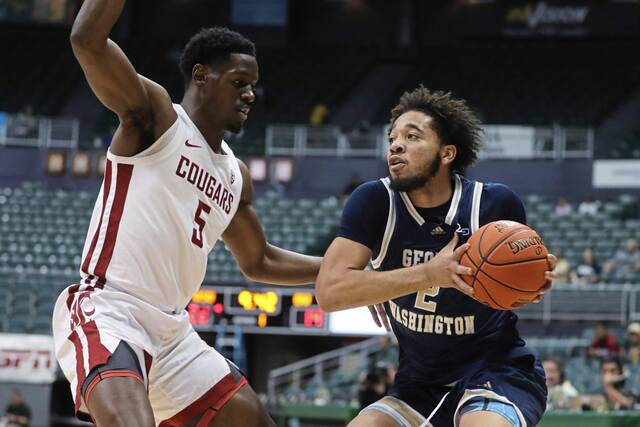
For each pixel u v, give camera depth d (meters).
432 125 3.66
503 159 20.94
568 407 8.38
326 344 15.91
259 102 22.11
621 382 8.66
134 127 3.58
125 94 3.46
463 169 3.84
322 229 17.92
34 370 12.34
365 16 28.69
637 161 20.20
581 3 26.80
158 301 3.69
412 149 3.62
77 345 3.51
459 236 3.65
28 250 17.64
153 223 3.64
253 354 15.94
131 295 3.62
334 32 28.77
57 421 13.24
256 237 4.28
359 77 27.00
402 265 3.72
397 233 3.70
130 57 27.38
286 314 13.27
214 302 13.23
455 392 3.74
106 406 3.31
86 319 3.54
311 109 25.66
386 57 27.91
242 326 13.19
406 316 3.75
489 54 27.17
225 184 3.86
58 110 25.50
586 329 14.02
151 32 28.91
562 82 25.69
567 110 24.55
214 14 28.70
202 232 3.78
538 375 3.80
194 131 3.77
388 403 3.83
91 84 3.45
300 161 21.47
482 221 3.69
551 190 20.56
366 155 21.44
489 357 3.76
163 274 3.68
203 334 14.07
